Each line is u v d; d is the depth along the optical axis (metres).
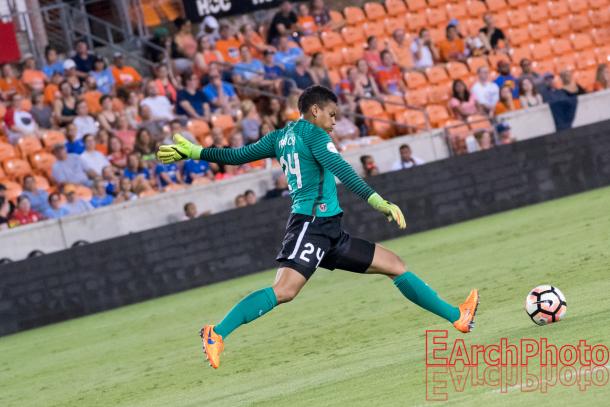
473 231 48.84
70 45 66.94
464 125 59.41
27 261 48.12
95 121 59.59
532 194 55.81
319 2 73.88
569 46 75.88
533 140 55.88
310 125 20.06
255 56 69.12
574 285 27.27
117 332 39.28
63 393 26.98
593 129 56.41
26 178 54.00
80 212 52.94
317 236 20.03
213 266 50.84
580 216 44.97
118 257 49.38
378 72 68.00
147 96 61.06
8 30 63.69
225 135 61.41
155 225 53.50
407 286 20.98
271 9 73.94
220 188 54.38
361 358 22.89
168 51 66.44
